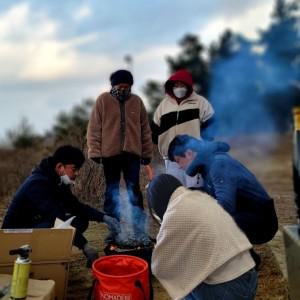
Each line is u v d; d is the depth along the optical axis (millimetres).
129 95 4926
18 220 3918
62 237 3490
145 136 5066
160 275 2773
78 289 3936
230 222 2768
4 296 3000
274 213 3734
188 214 2693
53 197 3922
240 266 2705
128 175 4957
